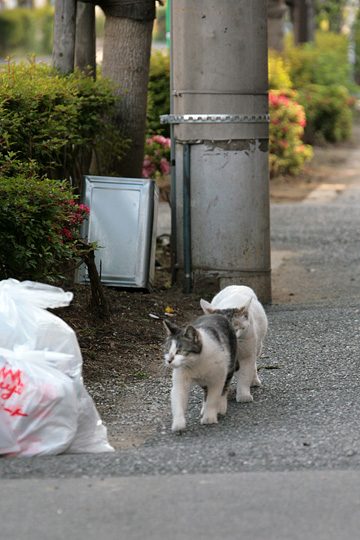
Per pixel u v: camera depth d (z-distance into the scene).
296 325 12.96
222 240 14.33
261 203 14.41
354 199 26.11
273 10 36.97
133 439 8.54
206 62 14.03
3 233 10.21
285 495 6.85
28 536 6.25
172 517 6.49
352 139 44.12
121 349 11.50
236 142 14.16
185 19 14.07
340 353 11.47
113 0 15.48
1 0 78.38
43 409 7.86
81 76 14.63
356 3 64.44
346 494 6.86
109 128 14.99
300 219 22.86
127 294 13.77
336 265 17.67
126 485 7.12
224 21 13.96
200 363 8.61
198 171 14.29
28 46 64.94
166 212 22.73
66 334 8.31
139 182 13.69
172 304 13.80
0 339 8.18
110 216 13.66
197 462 7.66
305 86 38.59
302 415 9.14
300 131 30.45
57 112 12.98
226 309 9.46
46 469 7.51
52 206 10.58
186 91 14.18
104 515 6.55
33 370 7.93
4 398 7.85
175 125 14.48
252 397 9.77
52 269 11.55
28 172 11.64
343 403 9.49
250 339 9.59
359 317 13.24
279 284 16.23
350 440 8.18
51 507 6.71
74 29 15.01
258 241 14.41
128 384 10.36
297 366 10.99
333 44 52.31
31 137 12.49
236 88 14.07
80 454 7.99
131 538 6.18
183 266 14.55
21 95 12.41
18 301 8.31
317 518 6.44
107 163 15.29
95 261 13.66
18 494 6.98
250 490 6.96
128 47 15.56
